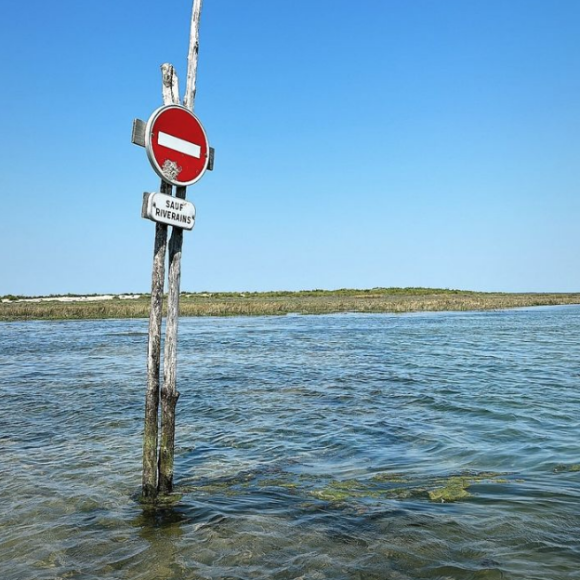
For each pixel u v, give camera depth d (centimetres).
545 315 5481
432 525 559
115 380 1655
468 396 1288
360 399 1288
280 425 1048
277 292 13625
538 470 745
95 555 511
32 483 728
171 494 668
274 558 493
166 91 655
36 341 3017
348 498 649
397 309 7131
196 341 3002
